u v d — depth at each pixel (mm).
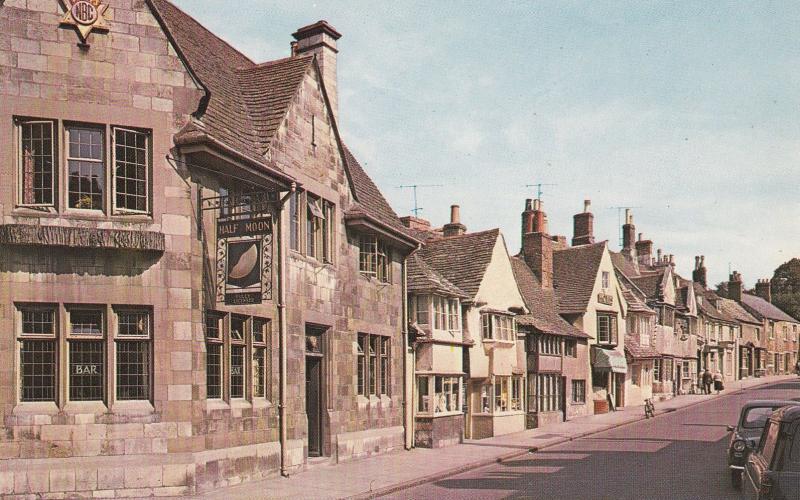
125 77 15648
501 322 33438
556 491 17422
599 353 46031
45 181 15125
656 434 32031
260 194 16984
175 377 15531
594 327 46625
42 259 14938
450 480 19656
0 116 14812
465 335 31109
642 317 54219
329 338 21656
